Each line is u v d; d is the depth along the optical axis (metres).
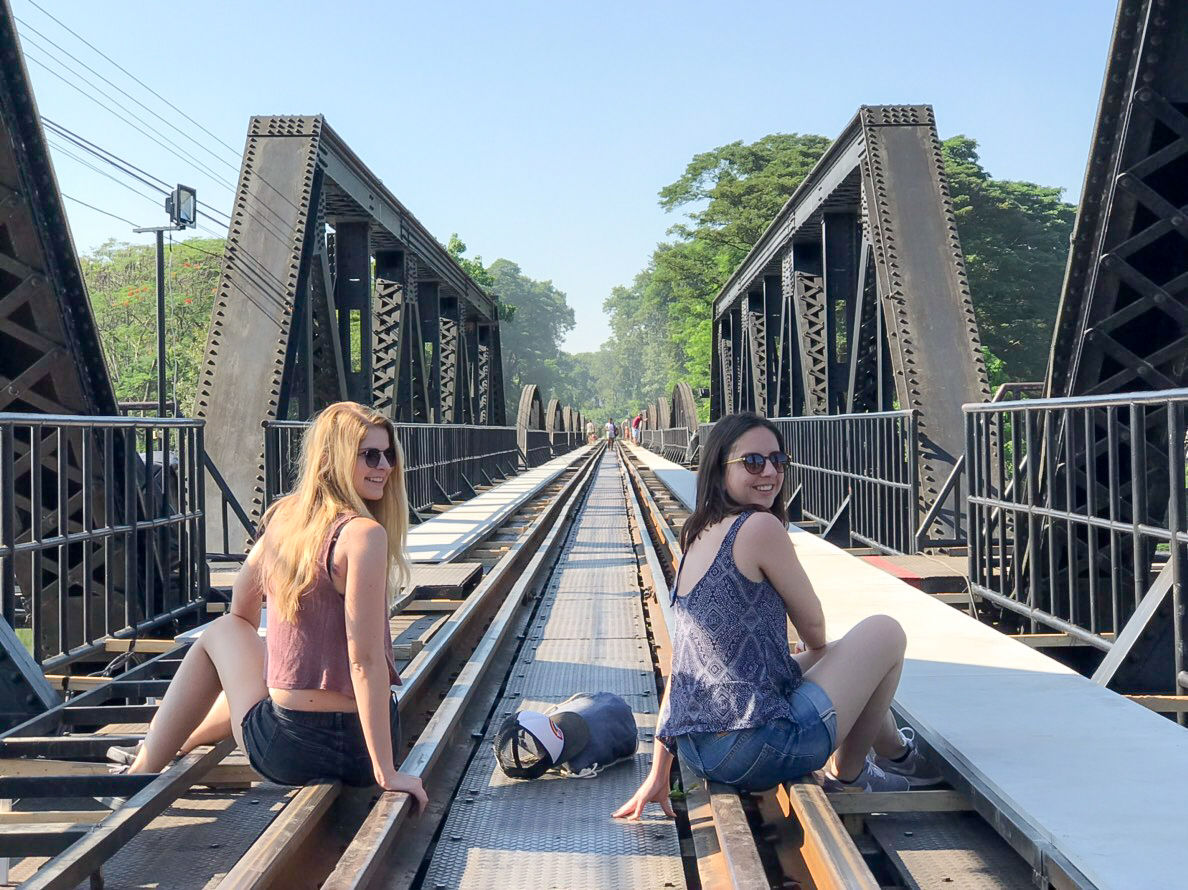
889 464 11.09
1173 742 3.92
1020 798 3.30
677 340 83.50
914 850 3.46
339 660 3.49
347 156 15.16
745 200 65.56
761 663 3.34
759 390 25.09
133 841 3.70
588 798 4.11
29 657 5.22
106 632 6.50
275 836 3.02
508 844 3.62
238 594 3.82
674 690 3.48
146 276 69.06
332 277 16.66
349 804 3.79
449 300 28.77
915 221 11.85
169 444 7.44
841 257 15.98
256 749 3.58
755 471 3.40
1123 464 6.71
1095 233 6.26
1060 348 6.56
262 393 12.30
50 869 2.79
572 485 28.34
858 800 3.60
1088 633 5.99
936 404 10.93
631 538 15.50
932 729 4.11
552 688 5.97
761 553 3.34
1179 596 4.99
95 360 7.13
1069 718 4.27
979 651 5.59
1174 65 5.77
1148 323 6.58
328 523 3.41
